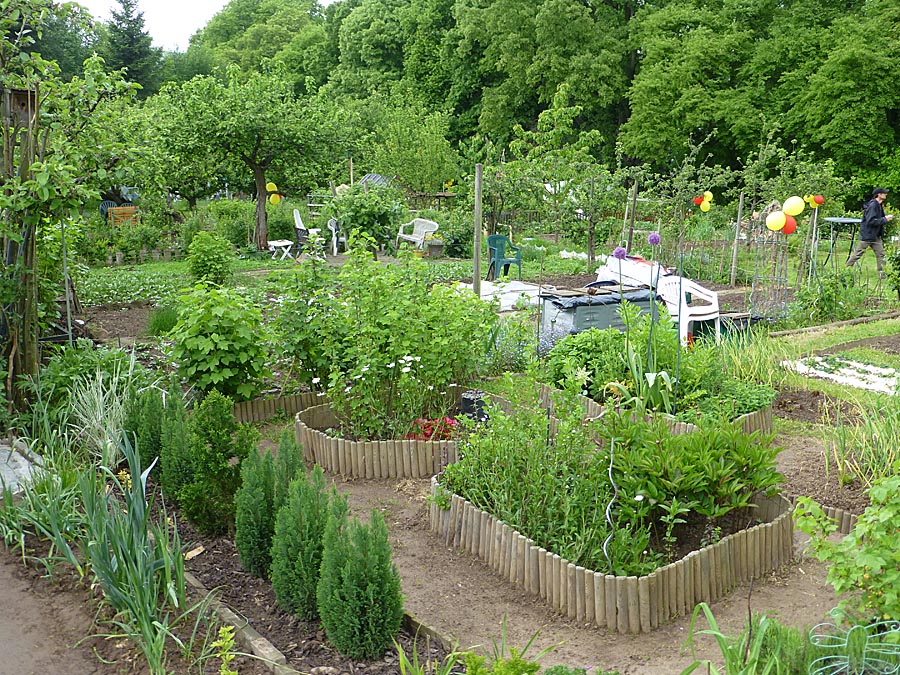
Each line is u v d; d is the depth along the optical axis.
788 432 7.01
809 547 4.81
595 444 5.20
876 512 3.54
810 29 33.72
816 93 31.59
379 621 3.81
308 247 8.27
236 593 4.44
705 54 34.38
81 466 5.43
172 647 3.83
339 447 6.24
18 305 7.16
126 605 3.96
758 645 3.24
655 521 4.87
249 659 3.76
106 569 4.01
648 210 19.84
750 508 5.03
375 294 7.15
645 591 4.00
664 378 6.67
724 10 35.91
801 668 3.31
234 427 5.26
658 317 8.10
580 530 4.53
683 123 34.81
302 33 58.19
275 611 4.25
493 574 4.70
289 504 4.38
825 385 8.41
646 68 36.06
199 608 4.15
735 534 4.47
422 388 6.87
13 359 7.18
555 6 37.16
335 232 20.86
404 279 8.11
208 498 5.04
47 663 3.72
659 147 35.00
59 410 6.50
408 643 4.00
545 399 7.26
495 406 5.39
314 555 4.09
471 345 7.91
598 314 9.58
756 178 19.86
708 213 20.62
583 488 4.64
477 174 10.34
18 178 6.86
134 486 4.25
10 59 7.24
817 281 13.20
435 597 4.44
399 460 6.19
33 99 7.35
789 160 20.55
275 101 22.02
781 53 33.75
